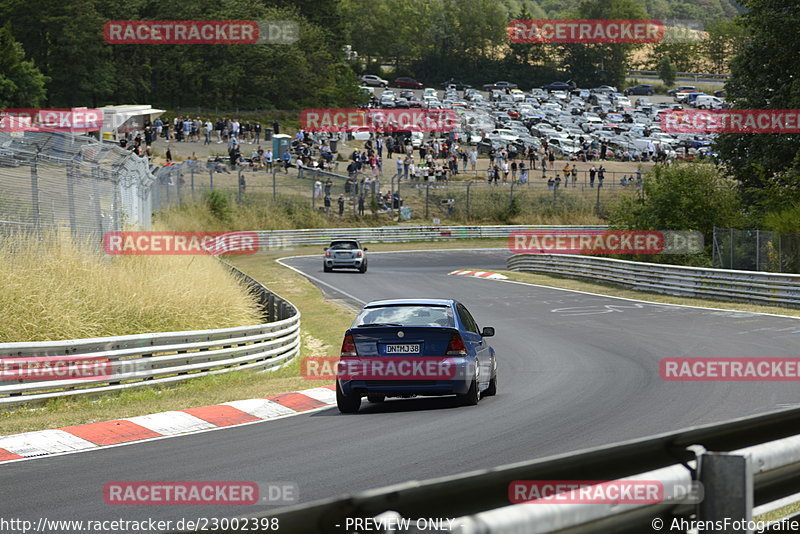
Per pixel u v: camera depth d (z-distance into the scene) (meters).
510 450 32.28
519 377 56.12
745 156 146.00
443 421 39.50
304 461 31.45
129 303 66.56
